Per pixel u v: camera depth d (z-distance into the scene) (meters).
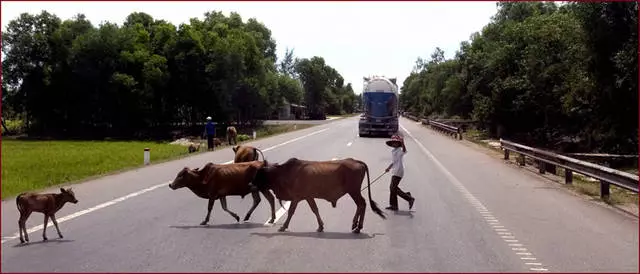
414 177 17.84
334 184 9.39
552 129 38.88
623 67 24.25
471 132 51.72
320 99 141.75
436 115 85.75
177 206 12.05
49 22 61.66
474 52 52.97
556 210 11.82
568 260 7.68
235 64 61.88
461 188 15.29
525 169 20.64
